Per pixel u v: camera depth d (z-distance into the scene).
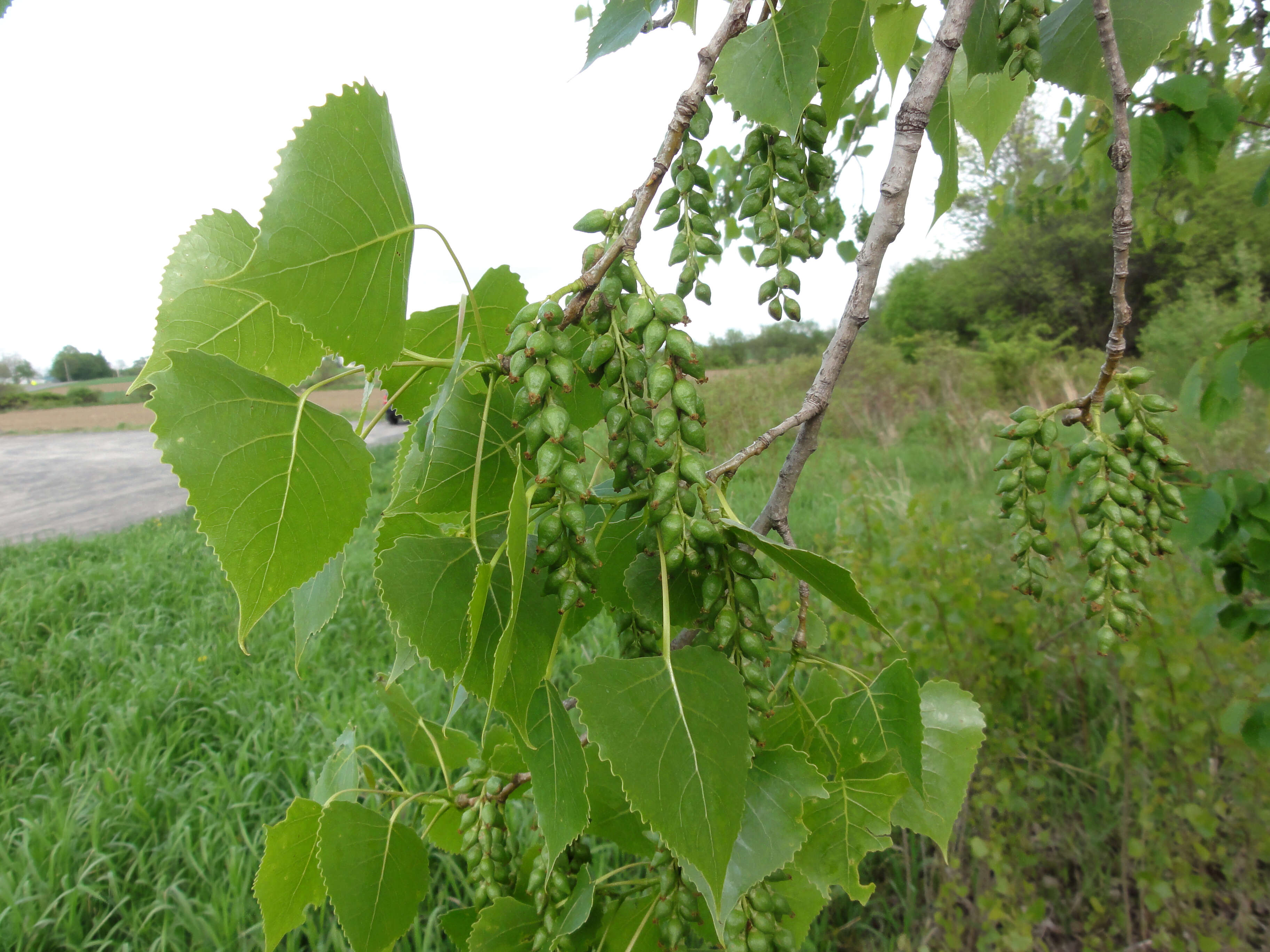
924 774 1.38
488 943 1.43
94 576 8.76
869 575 3.85
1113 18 1.50
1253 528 2.10
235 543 0.90
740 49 1.19
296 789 4.08
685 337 0.98
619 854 3.54
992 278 22.02
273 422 0.93
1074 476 2.38
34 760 4.73
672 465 1.02
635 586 1.19
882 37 1.64
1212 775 2.99
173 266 1.13
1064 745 3.80
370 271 0.98
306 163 0.92
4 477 23.56
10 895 3.40
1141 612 1.51
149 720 4.94
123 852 3.74
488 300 1.36
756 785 1.13
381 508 10.40
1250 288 11.46
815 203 1.40
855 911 3.41
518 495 0.90
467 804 1.54
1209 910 2.92
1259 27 2.67
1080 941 3.18
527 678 1.07
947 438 11.39
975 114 2.02
